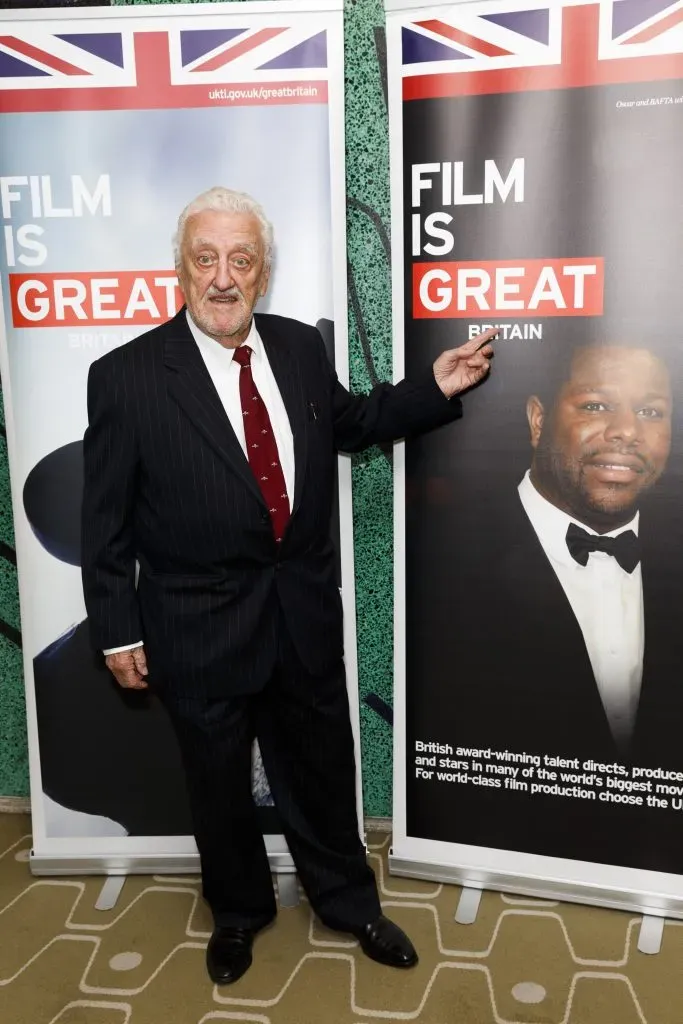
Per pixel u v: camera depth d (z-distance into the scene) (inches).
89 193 76.9
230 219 70.4
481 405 76.9
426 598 81.5
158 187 76.6
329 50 73.6
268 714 81.0
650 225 70.4
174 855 88.4
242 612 71.4
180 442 69.2
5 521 92.9
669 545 74.9
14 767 100.0
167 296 78.2
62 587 84.4
